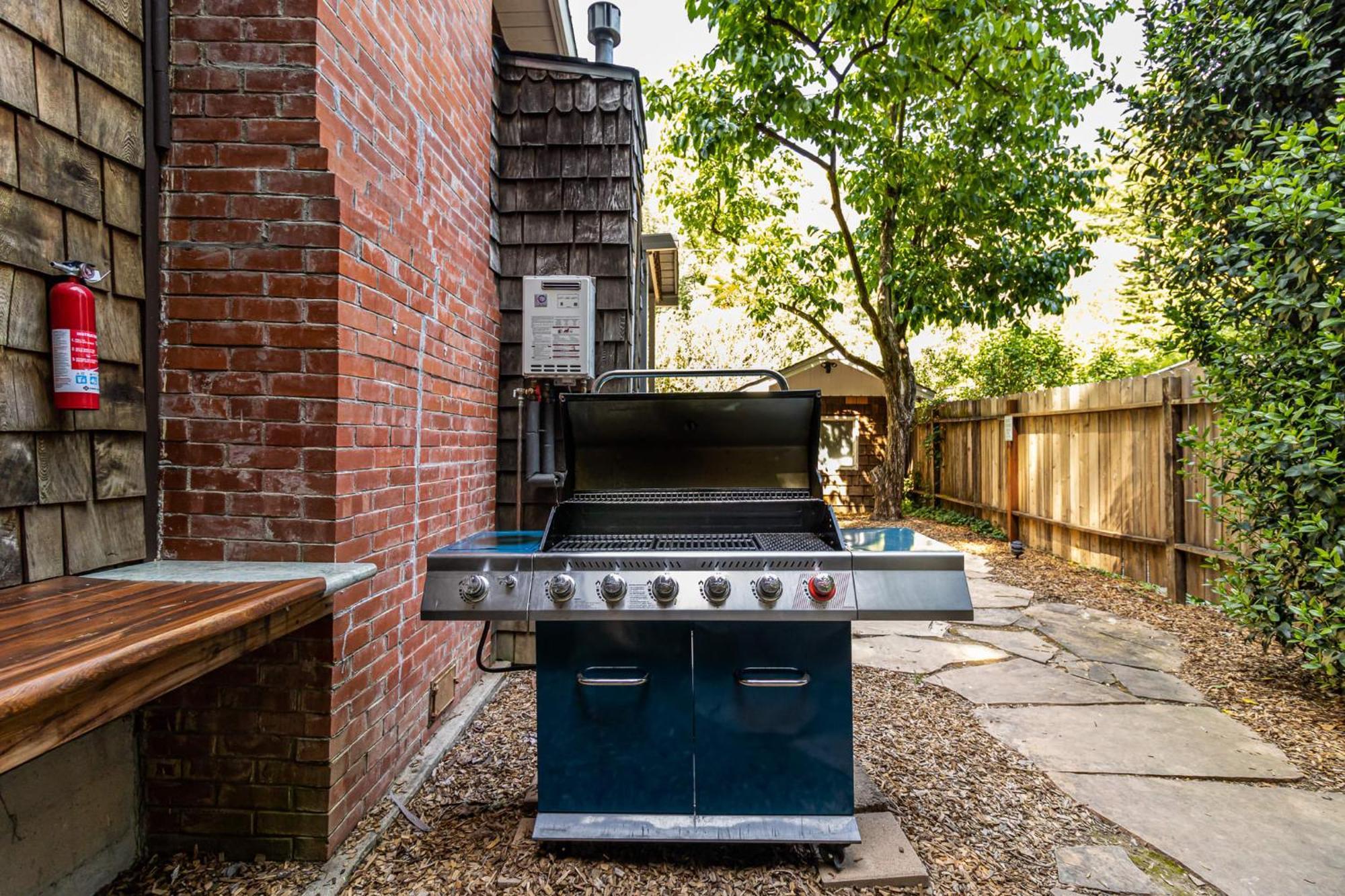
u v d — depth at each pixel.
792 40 6.97
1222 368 3.54
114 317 1.79
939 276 8.33
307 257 1.95
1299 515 3.10
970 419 8.77
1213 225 4.07
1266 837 2.08
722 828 1.90
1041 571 5.93
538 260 3.79
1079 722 2.91
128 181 1.83
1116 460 5.57
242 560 1.94
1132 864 1.94
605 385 3.78
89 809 1.77
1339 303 2.89
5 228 1.47
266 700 1.93
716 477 2.44
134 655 1.09
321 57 1.95
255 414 1.94
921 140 8.23
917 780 2.40
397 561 2.39
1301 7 3.43
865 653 3.84
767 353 18.42
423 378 2.65
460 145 3.10
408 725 2.49
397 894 1.80
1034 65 5.83
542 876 1.87
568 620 1.89
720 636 1.93
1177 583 4.79
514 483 3.75
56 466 1.62
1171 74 4.20
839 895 1.81
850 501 11.20
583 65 3.79
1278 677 3.40
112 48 1.77
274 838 1.93
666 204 10.66
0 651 1.06
